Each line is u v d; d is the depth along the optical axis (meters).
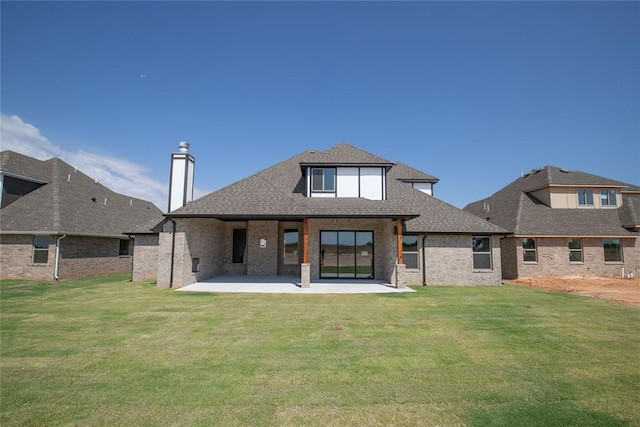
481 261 18.64
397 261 15.65
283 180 21.45
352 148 20.53
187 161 17.08
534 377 5.46
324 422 4.07
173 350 6.70
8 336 7.66
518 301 12.48
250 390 4.93
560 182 25.25
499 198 29.08
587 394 4.87
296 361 6.11
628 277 22.20
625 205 24.95
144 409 4.36
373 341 7.34
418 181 24.38
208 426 3.96
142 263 19.86
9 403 4.53
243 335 7.77
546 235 22.42
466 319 9.43
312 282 17.44
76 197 24.12
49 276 19.77
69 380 5.27
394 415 4.24
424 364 6.00
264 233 20.38
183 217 15.68
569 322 9.15
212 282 17.33
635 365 6.03
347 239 18.86
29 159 23.91
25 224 20.16
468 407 4.46
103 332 8.00
